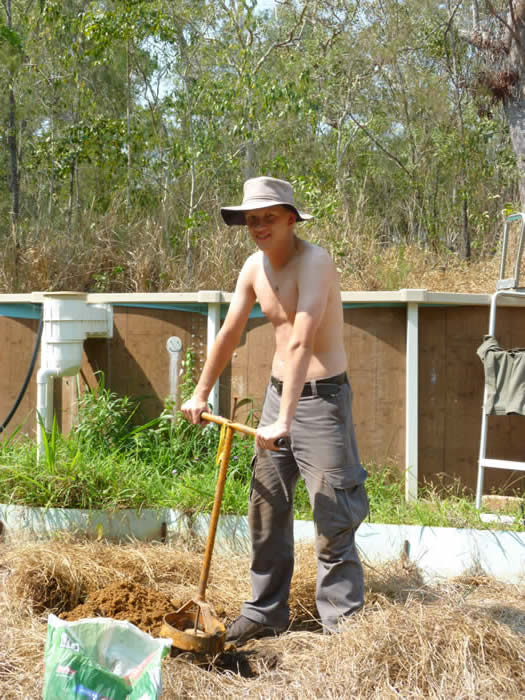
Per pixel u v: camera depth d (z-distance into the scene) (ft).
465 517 14.97
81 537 14.56
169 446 17.98
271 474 11.07
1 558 13.43
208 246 27.35
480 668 9.41
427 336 17.63
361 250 24.94
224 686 9.36
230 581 13.05
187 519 14.78
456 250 42.37
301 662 9.82
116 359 18.84
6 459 16.35
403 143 50.01
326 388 10.74
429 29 43.88
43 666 9.63
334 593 10.75
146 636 8.23
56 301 17.62
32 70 38.70
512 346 17.87
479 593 12.94
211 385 11.36
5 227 35.50
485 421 16.26
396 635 9.65
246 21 34.71
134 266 26.66
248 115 32.01
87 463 15.75
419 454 17.60
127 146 35.24
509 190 48.16
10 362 19.83
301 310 10.18
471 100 45.01
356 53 44.21
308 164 45.88
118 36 31.12
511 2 31.09
